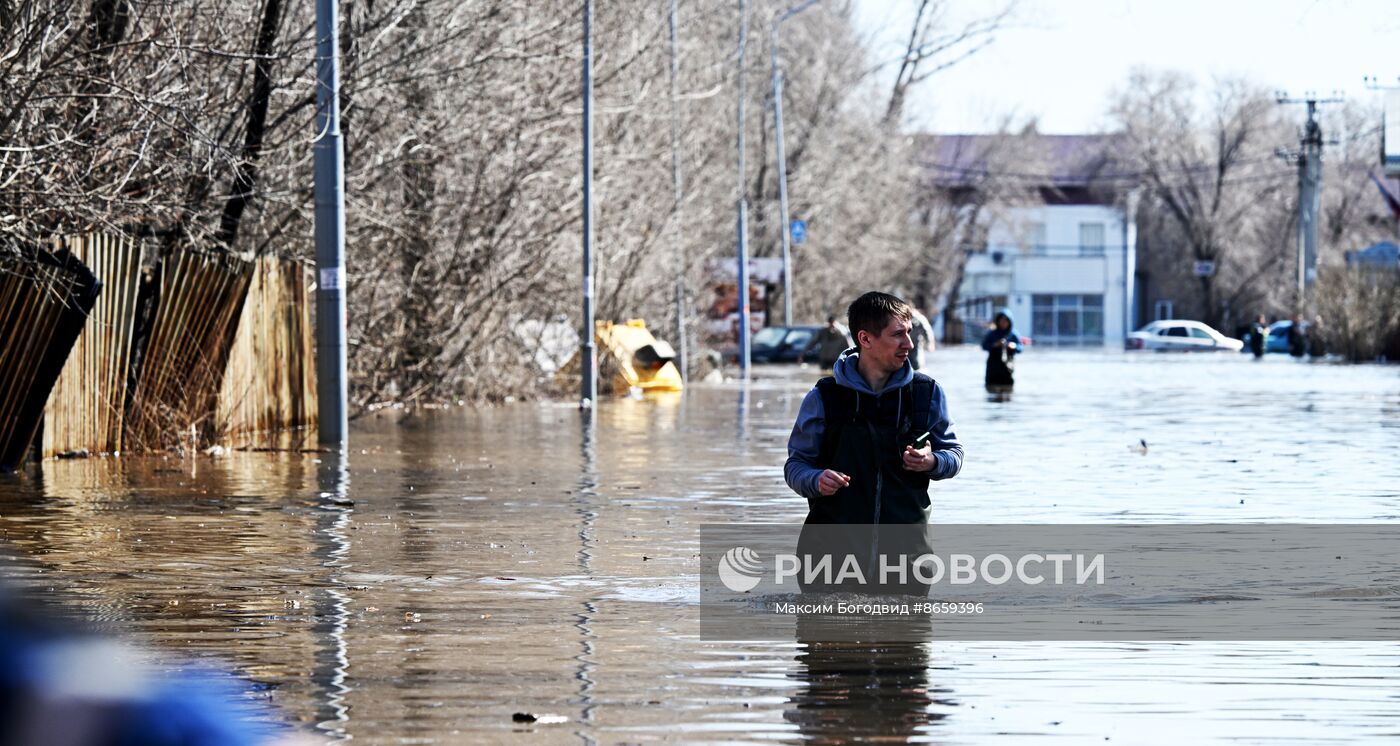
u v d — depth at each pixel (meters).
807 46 152.88
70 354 39.69
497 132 65.75
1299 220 191.75
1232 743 13.52
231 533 26.55
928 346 75.25
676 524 28.00
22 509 29.78
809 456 19.00
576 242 76.94
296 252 55.84
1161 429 54.34
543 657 16.66
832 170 154.00
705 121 104.56
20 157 36.50
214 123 46.84
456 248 66.62
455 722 13.98
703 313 113.56
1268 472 38.03
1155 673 16.06
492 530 27.14
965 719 14.23
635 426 56.47
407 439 49.47
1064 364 138.38
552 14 69.31
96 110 38.06
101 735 7.08
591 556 24.09
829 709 14.53
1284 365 133.88
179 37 40.41
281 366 51.59
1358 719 14.33
